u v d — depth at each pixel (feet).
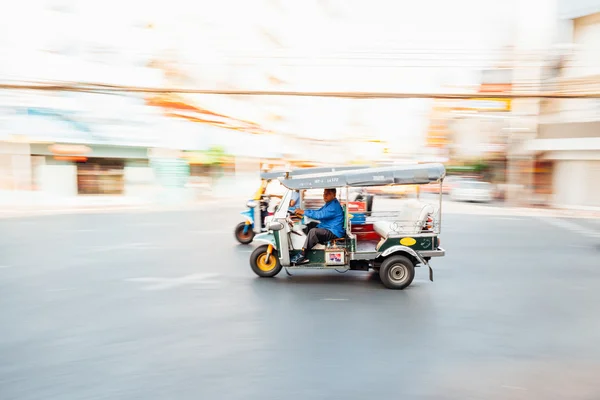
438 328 16.31
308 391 11.69
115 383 12.10
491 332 15.97
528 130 70.23
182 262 26.86
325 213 22.08
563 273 25.07
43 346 14.53
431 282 22.91
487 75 48.83
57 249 30.68
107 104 60.08
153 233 37.99
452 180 91.56
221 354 13.92
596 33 54.08
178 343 14.76
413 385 12.07
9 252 29.55
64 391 11.70
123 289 21.09
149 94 63.57
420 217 22.21
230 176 77.10
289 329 16.05
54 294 20.27
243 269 25.21
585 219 52.19
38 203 58.95
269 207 32.30
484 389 11.91
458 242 35.29
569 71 50.08
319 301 19.40
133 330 15.92
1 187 57.98
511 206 68.64
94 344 14.69
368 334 15.64
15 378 12.40
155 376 12.50
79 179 62.80
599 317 17.70
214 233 38.17
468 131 94.84
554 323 16.98
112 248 31.17
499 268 26.20
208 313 17.75
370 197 27.45
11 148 57.67
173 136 67.00
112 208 57.72
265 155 82.53
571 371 13.02
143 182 66.95
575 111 64.75
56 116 58.18
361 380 12.30
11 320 16.92
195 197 70.79
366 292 20.92
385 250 21.50
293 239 22.79
